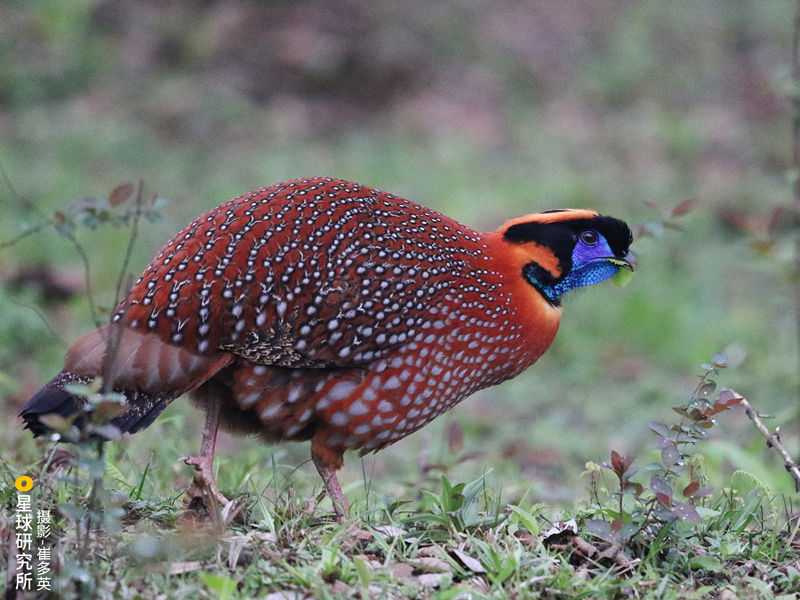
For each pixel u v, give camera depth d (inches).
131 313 257.3
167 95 856.3
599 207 756.0
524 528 265.6
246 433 285.3
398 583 232.4
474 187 773.3
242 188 745.6
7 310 511.8
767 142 901.8
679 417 499.8
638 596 231.3
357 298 268.2
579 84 994.7
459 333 280.5
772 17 1109.7
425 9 1021.8
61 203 655.1
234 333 260.4
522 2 1081.4
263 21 957.8
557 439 474.9
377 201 282.4
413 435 480.1
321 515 276.4
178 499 283.9
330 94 928.9
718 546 256.4
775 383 521.0
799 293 510.0
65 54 868.0
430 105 917.2
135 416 254.1
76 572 212.8
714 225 749.9
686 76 1021.8
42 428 251.8
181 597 219.5
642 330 606.5
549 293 299.0
